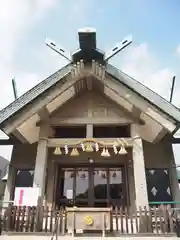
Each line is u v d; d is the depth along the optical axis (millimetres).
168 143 10914
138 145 9023
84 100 10461
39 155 9031
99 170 10844
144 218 6691
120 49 9328
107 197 10344
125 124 9812
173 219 6637
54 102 9602
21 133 9297
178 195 9875
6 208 6844
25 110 8820
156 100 8961
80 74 9211
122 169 10789
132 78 9227
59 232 6477
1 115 8703
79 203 10273
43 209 6867
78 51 9219
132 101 8938
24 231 6559
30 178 10555
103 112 10031
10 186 10328
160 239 6301
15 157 10852
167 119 8703
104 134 10906
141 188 8266
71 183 10641
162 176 10469
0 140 11039
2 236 6414
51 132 10211
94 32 8406
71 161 10703
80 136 10859
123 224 6840
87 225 6469
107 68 9273
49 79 9281
